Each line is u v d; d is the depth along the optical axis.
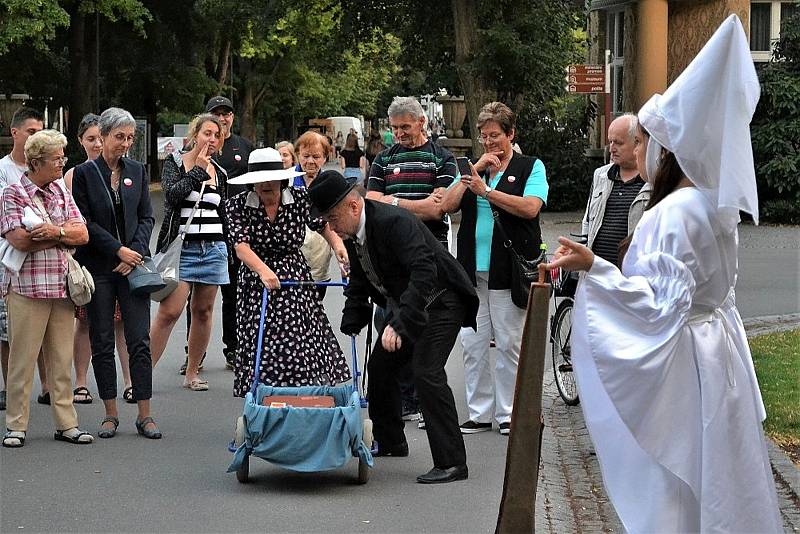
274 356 10.12
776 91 33.66
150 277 10.48
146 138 62.44
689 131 5.57
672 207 5.64
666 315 5.58
